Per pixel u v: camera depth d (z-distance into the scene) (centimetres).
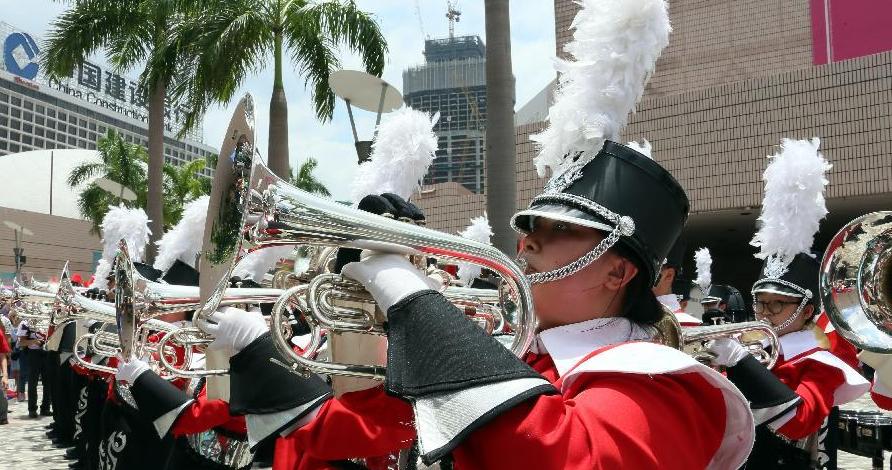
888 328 196
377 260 141
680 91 2200
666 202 160
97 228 2744
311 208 144
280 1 1160
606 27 170
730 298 705
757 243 416
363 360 255
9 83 10312
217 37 1131
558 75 177
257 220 146
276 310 154
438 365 121
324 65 1174
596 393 133
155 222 1344
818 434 368
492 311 199
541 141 178
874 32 1931
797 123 1702
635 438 125
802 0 2061
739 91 1772
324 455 238
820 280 207
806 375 350
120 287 269
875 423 390
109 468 366
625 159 158
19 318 1158
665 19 173
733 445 151
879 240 201
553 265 158
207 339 271
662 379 141
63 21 1335
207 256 159
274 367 229
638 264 159
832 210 1792
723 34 2162
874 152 1614
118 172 2709
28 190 5984
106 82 11125
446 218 1916
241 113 153
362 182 410
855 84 1647
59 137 10669
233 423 352
